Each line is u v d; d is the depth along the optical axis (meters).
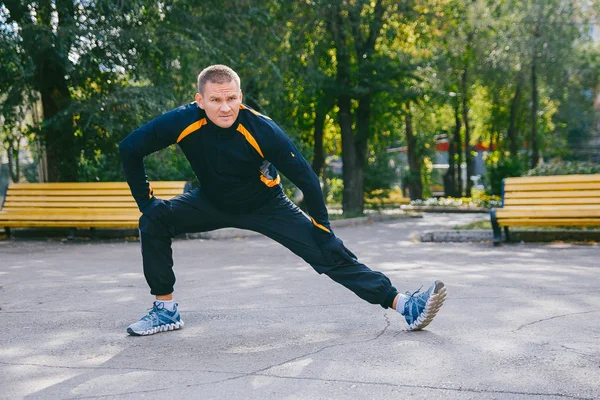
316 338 4.18
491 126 38.94
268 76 15.29
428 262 8.03
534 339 4.07
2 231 12.38
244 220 4.28
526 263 7.77
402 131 35.16
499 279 6.48
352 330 4.39
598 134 48.00
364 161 21.28
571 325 4.44
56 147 13.06
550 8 28.30
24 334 4.43
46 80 12.63
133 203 11.29
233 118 3.86
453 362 3.59
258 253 9.42
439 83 28.28
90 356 3.85
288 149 3.96
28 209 11.62
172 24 13.13
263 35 14.94
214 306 5.32
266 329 4.47
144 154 4.11
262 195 4.20
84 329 4.55
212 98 3.81
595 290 5.78
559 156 46.00
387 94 21.59
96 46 11.77
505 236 10.53
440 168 47.81
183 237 11.86
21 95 12.10
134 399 3.09
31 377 3.46
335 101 21.03
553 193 10.20
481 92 36.34
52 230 12.16
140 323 4.37
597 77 37.88
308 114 22.73
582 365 3.52
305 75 18.75
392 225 16.89
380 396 3.08
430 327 4.43
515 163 28.61
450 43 26.39
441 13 21.75
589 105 42.56
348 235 13.03
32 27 11.05
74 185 11.56
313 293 5.85
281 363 3.63
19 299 5.73
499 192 28.59
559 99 38.88
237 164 3.99
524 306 5.10
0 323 4.76
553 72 30.66
